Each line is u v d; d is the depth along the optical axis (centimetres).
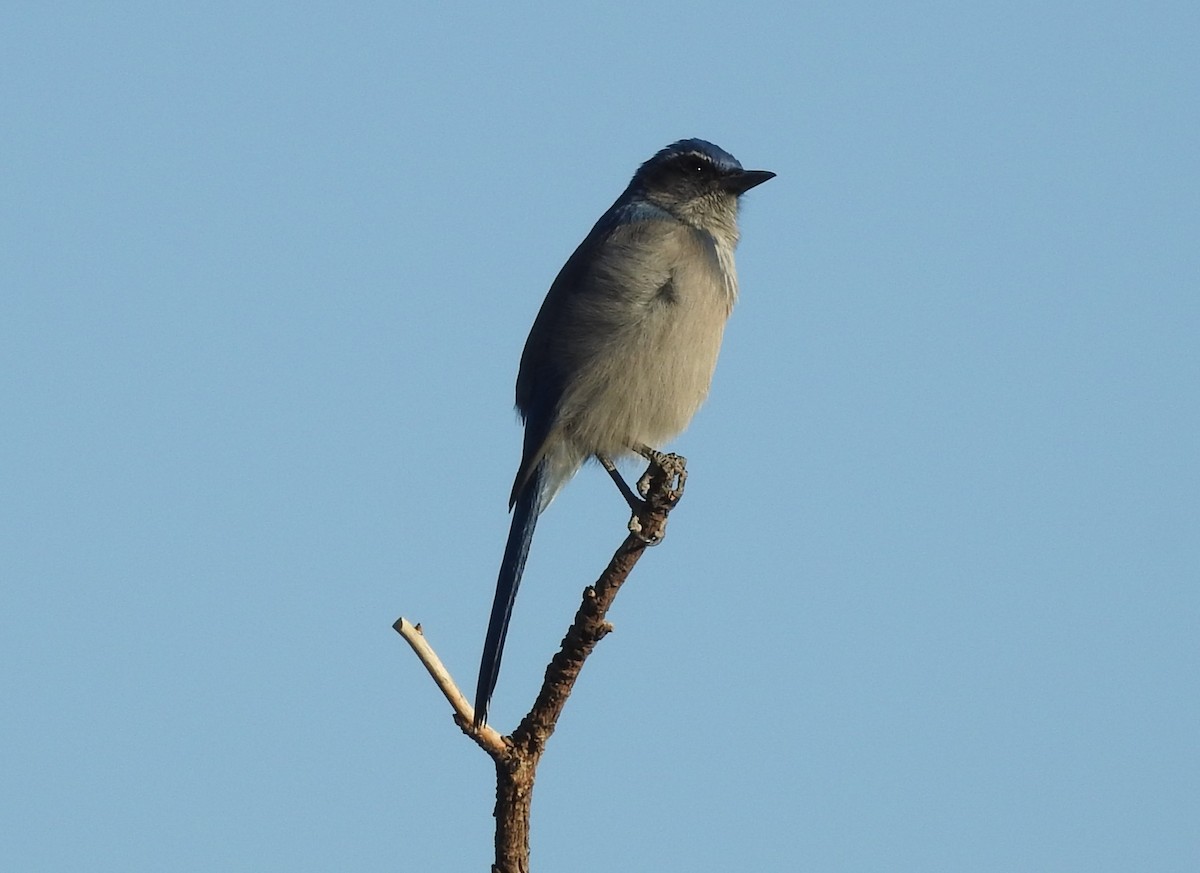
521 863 852
